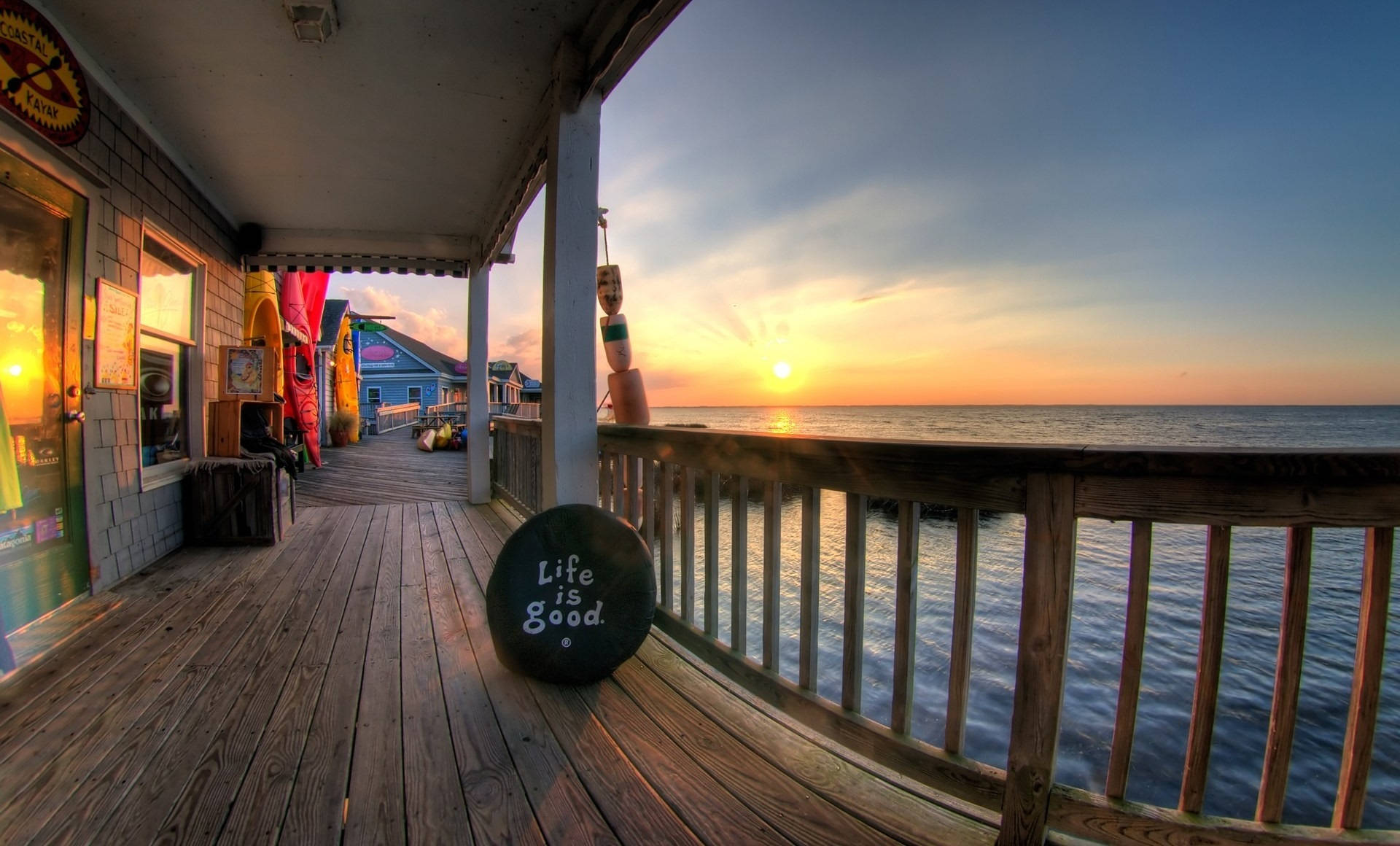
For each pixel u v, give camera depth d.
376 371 28.47
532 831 1.37
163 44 2.69
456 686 2.08
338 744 1.71
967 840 1.34
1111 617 5.10
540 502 4.33
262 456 4.46
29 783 1.51
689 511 2.30
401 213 5.02
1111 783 1.24
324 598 3.02
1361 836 1.12
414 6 2.42
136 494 3.42
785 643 4.27
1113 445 1.17
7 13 2.27
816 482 1.69
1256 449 1.06
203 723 1.82
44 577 2.59
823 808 1.45
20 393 2.44
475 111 3.27
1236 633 4.96
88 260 2.86
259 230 5.28
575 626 2.06
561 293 2.61
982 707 3.64
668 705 1.94
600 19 2.40
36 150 2.46
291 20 2.42
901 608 1.50
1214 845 1.16
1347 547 7.68
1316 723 3.70
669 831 1.37
